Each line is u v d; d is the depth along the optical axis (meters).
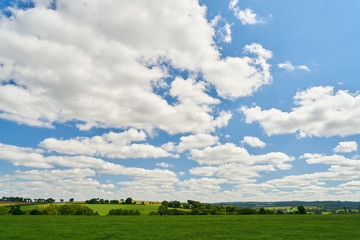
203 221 57.38
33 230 36.91
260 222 54.38
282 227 43.41
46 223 49.66
